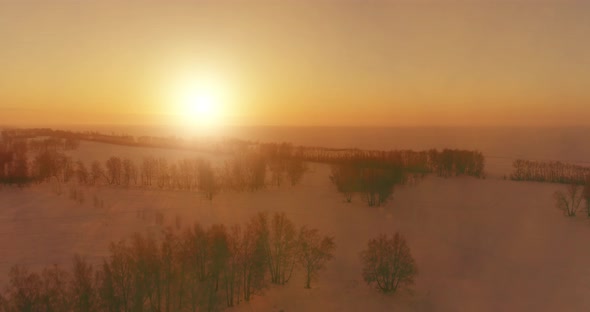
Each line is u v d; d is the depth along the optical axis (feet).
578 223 274.16
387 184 314.96
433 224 267.18
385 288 173.58
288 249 180.04
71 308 120.26
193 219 260.01
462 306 162.20
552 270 196.65
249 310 155.12
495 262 206.69
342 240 229.86
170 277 143.33
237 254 162.09
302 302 162.50
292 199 327.06
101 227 241.96
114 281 130.41
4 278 169.68
